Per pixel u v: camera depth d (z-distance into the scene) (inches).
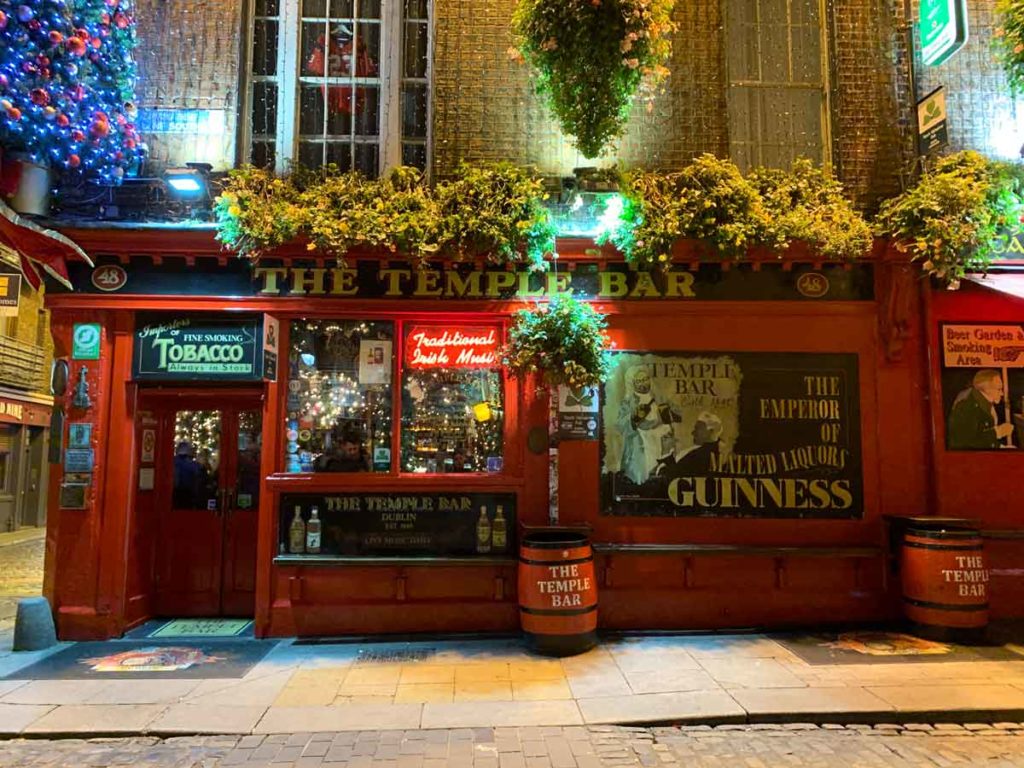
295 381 290.2
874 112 308.0
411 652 256.5
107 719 197.0
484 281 291.1
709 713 197.5
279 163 294.8
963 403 292.4
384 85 305.6
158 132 293.3
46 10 223.3
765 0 317.4
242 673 234.5
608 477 287.4
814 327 295.3
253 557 307.9
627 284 293.0
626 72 263.9
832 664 237.0
